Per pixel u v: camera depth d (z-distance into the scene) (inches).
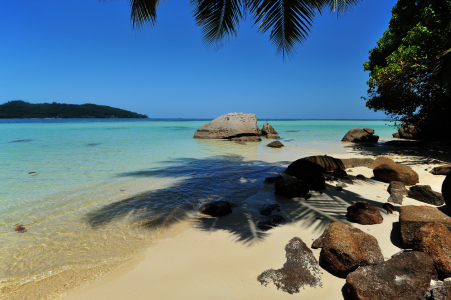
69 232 158.1
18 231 159.0
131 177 304.5
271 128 1075.3
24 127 1434.5
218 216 183.8
